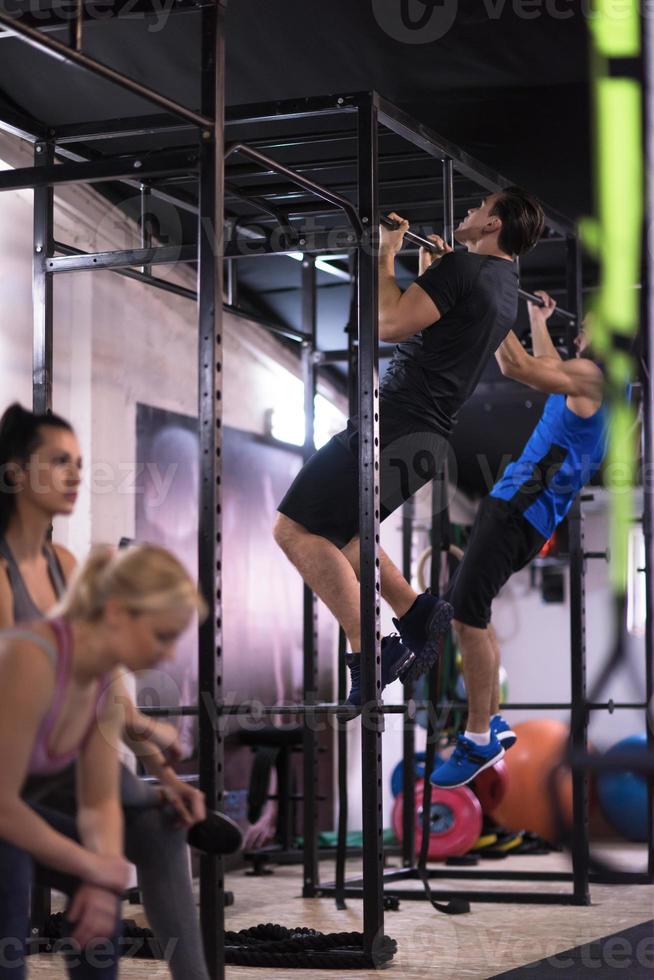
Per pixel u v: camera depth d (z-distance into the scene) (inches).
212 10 131.3
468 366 167.2
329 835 324.5
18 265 222.8
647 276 247.4
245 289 291.0
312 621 241.9
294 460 318.7
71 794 97.7
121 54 189.5
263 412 305.9
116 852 91.3
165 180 203.3
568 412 212.1
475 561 210.7
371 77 195.9
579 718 226.8
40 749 87.7
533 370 205.5
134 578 85.5
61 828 95.4
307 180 155.1
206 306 127.0
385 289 162.2
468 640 210.4
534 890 248.2
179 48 186.7
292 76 196.2
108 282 248.8
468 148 221.5
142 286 259.1
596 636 414.9
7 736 83.1
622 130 213.6
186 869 103.2
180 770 262.2
